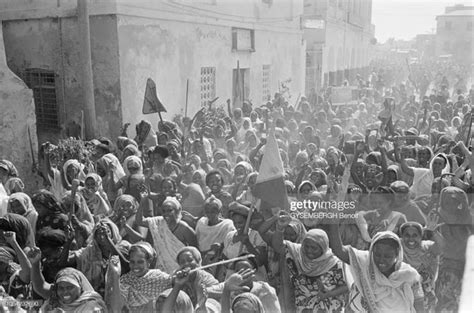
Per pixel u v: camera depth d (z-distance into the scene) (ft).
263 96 37.81
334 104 30.07
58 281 9.59
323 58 41.09
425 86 36.73
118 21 25.31
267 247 12.05
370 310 9.87
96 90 26.61
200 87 31.37
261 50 36.96
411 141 21.88
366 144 19.98
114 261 10.36
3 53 23.90
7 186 16.46
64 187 17.46
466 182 16.47
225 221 12.88
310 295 10.93
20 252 10.85
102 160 17.70
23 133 24.22
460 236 11.83
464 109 30.19
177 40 29.09
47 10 27.68
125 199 14.14
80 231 12.84
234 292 10.18
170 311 9.36
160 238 12.82
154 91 23.63
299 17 39.52
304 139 21.30
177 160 18.69
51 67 28.32
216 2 31.94
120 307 10.23
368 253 10.13
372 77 40.01
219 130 22.25
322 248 10.69
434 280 11.78
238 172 16.29
